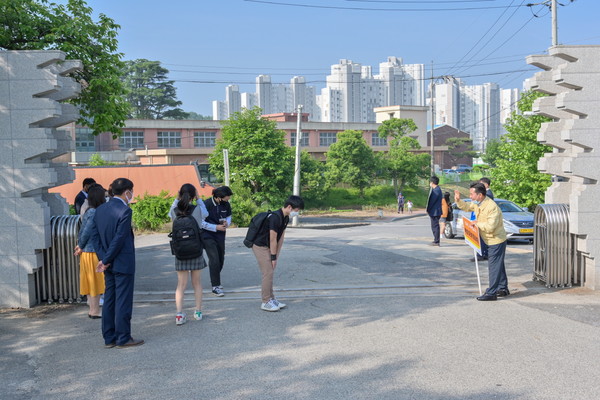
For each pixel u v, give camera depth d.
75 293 8.49
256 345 6.42
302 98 184.00
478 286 9.55
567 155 9.59
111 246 6.22
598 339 6.52
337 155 62.22
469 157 107.69
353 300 8.49
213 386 5.25
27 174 8.09
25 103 8.01
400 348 6.24
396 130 67.81
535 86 9.53
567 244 9.23
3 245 8.16
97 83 12.95
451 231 18.53
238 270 11.05
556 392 5.04
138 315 7.82
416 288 9.42
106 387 5.25
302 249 13.79
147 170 34.75
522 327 7.00
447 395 4.99
